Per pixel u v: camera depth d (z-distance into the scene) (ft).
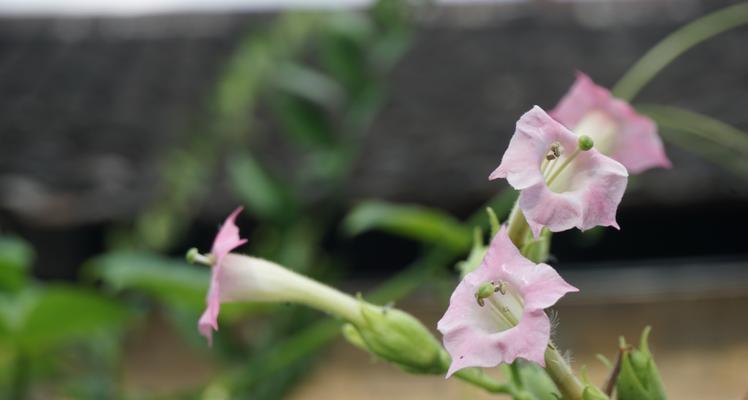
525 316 1.42
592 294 6.93
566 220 1.42
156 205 3.34
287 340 2.80
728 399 6.70
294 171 6.49
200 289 2.50
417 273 2.62
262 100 7.39
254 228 6.23
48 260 6.37
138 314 2.56
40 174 6.72
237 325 3.34
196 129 3.22
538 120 1.44
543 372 1.68
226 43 8.62
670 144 6.62
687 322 6.99
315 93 2.95
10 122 7.47
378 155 7.00
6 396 2.63
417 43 8.61
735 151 3.46
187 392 2.85
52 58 8.52
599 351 6.93
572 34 8.50
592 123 1.87
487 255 1.45
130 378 6.63
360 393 6.75
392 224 2.47
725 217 6.64
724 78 7.69
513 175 1.42
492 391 1.70
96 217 6.24
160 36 8.82
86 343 2.87
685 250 6.73
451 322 1.43
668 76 7.82
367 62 2.89
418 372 1.70
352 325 1.71
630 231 6.72
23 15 9.16
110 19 9.07
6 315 2.41
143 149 7.09
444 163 6.91
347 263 6.62
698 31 8.25
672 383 6.81
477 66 8.21
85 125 7.44
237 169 2.97
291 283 1.69
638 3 8.76
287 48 3.05
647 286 6.94
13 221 6.22
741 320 6.93
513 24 8.76
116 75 8.23
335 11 3.01
